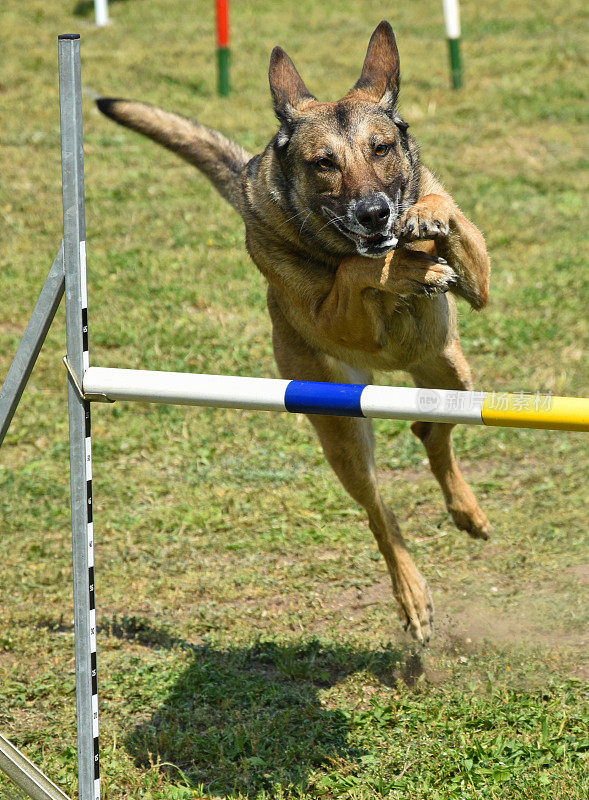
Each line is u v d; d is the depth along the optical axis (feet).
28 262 55.72
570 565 31.37
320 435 28.12
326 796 21.85
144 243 58.75
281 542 33.42
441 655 26.94
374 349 25.03
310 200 24.73
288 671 26.27
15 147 72.64
